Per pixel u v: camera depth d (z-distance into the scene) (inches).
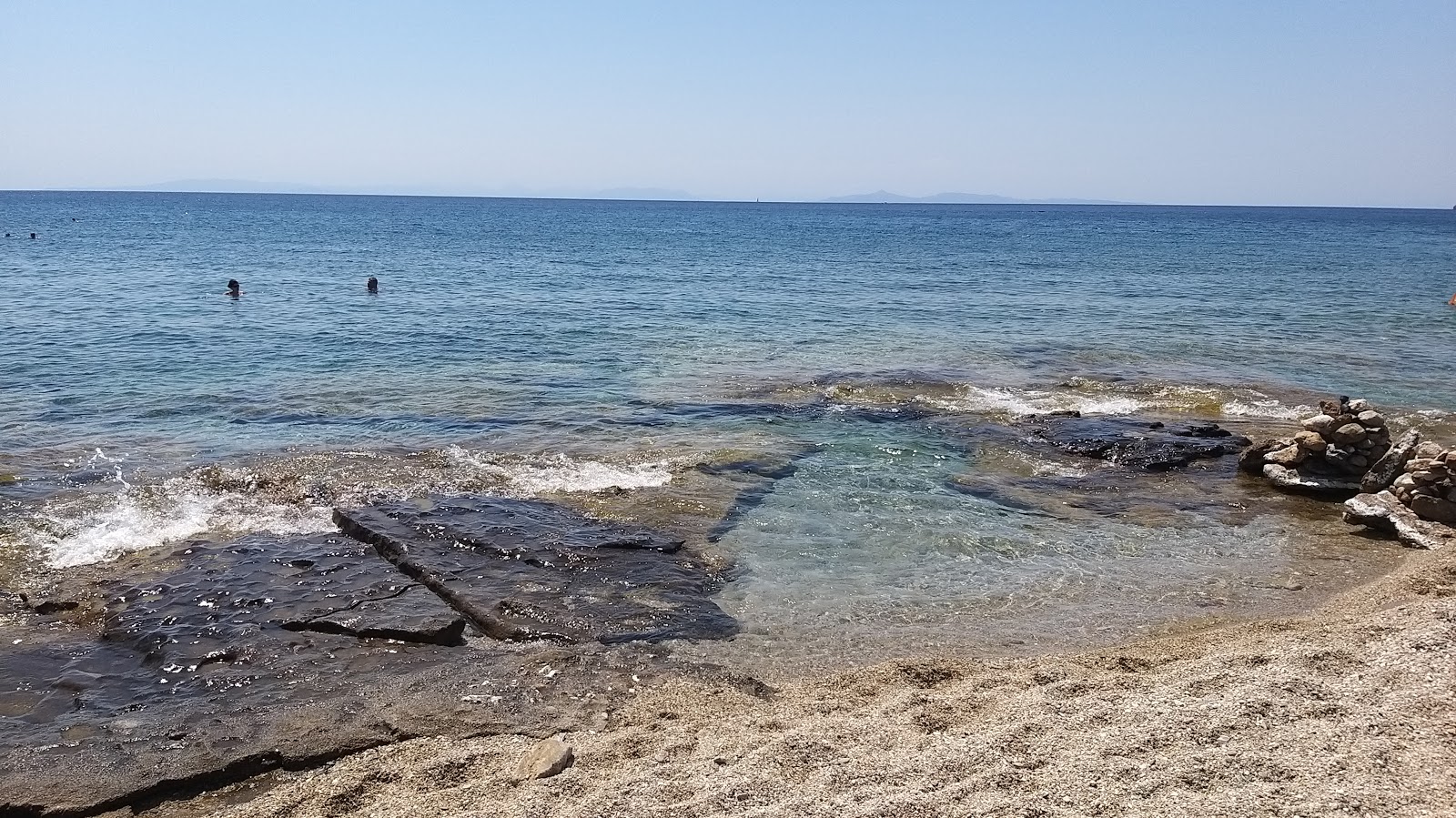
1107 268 1945.1
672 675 316.5
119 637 328.2
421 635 331.9
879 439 627.8
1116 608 381.1
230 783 254.2
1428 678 269.9
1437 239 3420.3
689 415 690.8
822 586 397.4
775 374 845.2
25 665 309.1
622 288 1520.7
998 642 349.4
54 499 477.4
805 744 255.0
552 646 335.3
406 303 1274.6
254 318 1102.4
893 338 1052.5
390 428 644.1
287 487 498.0
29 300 1180.5
